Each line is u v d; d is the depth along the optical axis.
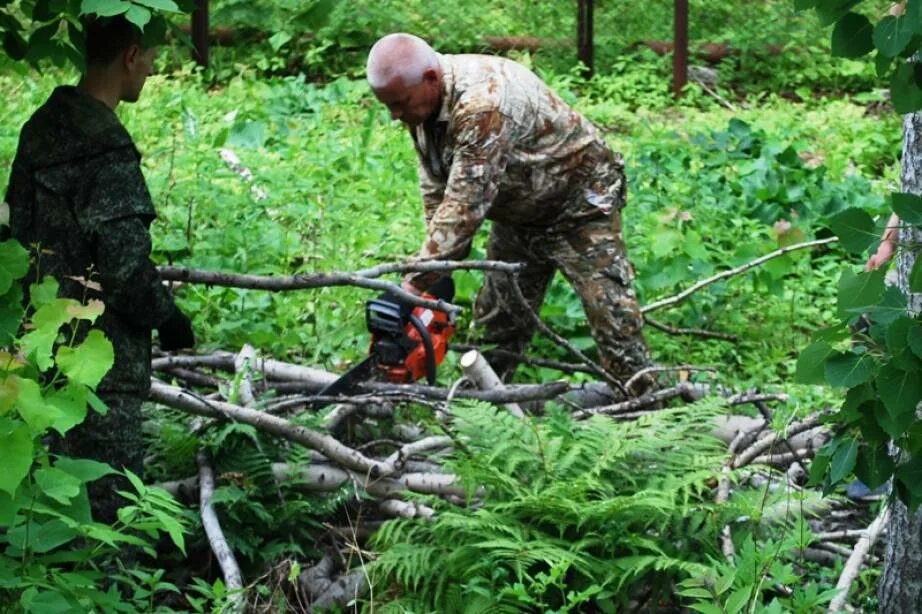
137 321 4.84
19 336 4.24
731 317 8.34
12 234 4.82
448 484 5.70
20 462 3.62
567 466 5.51
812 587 4.75
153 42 4.93
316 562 5.60
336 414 6.04
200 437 5.73
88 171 4.72
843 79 15.60
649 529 5.49
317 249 8.45
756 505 5.44
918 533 4.85
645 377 6.82
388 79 6.11
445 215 6.19
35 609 3.78
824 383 3.96
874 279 3.86
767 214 9.83
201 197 8.60
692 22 15.86
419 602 5.18
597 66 15.52
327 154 10.64
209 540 5.31
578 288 6.80
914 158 4.91
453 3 15.41
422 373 6.17
